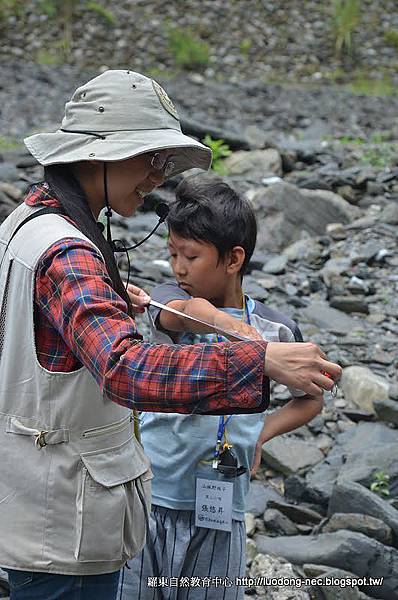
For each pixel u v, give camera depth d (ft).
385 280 26.16
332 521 14.90
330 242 29.14
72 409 8.27
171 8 76.23
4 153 36.32
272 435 10.50
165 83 64.95
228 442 10.08
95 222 8.55
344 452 17.51
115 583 8.82
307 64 73.82
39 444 8.30
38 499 8.36
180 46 71.05
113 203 8.70
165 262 26.27
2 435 8.46
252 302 10.68
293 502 16.28
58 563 8.36
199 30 75.20
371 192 33.76
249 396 7.61
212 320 9.58
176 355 7.59
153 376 7.53
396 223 30.58
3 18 71.87
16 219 8.64
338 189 33.78
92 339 7.61
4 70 63.46
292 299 24.52
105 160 8.18
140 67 70.79
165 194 31.73
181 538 10.19
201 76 69.87
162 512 10.25
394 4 79.66
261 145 38.55
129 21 74.08
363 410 18.89
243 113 55.88
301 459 17.19
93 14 73.41
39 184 8.79
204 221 9.90
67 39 71.15
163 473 10.20
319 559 14.14
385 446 17.31
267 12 77.15
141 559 10.21
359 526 14.62
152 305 9.95
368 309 24.25
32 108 52.13
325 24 76.84
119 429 8.56
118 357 7.54
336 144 42.68
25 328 8.23
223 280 10.21
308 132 49.90
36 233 8.22
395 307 24.47
